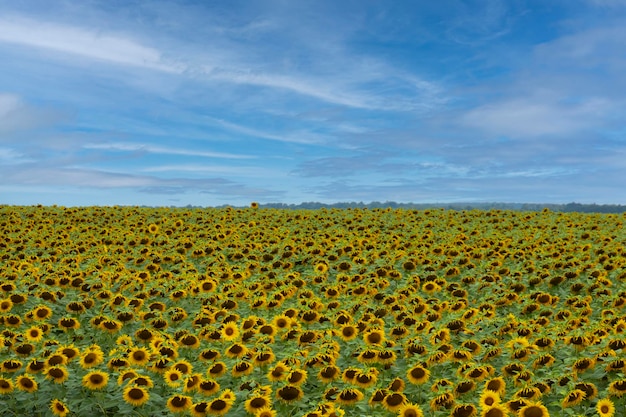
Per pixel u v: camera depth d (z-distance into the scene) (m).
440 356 9.66
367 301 14.50
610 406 8.00
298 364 9.70
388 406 8.35
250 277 17.69
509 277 17.08
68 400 8.71
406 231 25.09
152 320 12.66
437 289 15.68
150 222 27.41
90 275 16.92
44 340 10.66
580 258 18.81
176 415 8.52
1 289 14.39
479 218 28.75
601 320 12.38
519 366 9.53
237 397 8.81
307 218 28.94
